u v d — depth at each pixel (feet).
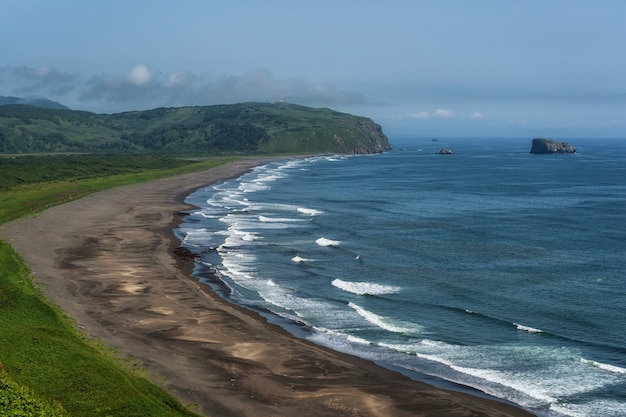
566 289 202.80
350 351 146.20
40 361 117.80
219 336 152.76
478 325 165.99
